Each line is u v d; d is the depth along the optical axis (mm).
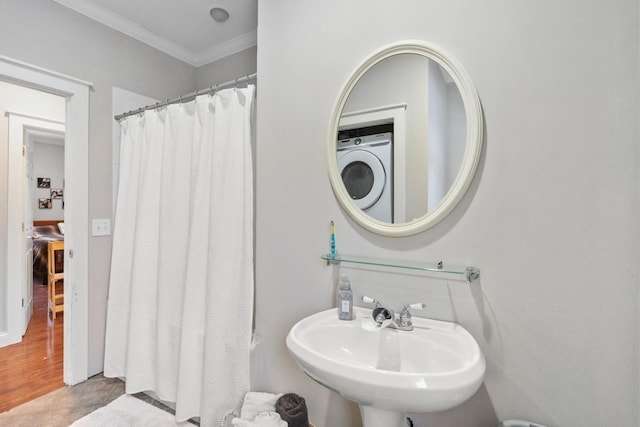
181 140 1810
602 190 922
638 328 876
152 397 1909
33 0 1782
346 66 1360
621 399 900
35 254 4660
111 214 2164
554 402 985
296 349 994
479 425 1087
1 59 1658
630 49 888
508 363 1047
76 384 2010
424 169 1175
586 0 939
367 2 1311
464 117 1097
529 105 1015
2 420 1680
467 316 1110
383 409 901
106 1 1982
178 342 1766
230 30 2309
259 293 1601
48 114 2863
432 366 1045
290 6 1515
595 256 931
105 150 2125
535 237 1010
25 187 3008
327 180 1402
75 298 1985
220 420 1530
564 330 971
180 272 1789
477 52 1094
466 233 1111
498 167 1061
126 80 2236
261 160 1602
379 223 1261
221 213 1585
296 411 1309
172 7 2041
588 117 938
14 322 2656
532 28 1011
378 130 1271
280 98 1542
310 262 1447
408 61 1216
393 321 1144
